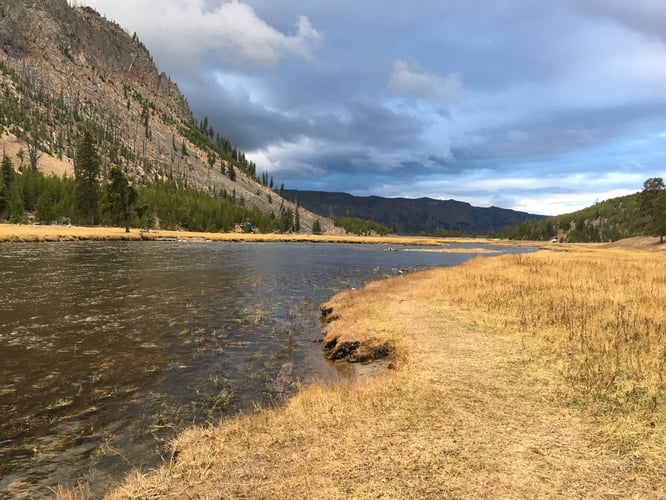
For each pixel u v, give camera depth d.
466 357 11.23
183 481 5.73
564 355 10.94
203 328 17.19
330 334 15.57
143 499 5.32
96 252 47.56
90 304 20.70
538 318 15.00
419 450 6.33
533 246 138.62
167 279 30.08
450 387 9.01
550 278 25.80
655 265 34.59
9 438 8.04
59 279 27.53
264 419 7.83
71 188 110.94
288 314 20.59
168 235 91.19
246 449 6.56
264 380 11.59
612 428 6.93
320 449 6.43
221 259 48.34
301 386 10.71
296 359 13.67
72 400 9.88
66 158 175.75
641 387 8.46
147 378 11.48
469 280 25.97
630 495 5.22
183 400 10.05
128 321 17.75
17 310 18.83
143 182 182.38
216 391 10.67
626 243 105.69
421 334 13.97
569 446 6.45
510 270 30.73
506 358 11.00
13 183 102.62
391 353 13.07
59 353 13.30
